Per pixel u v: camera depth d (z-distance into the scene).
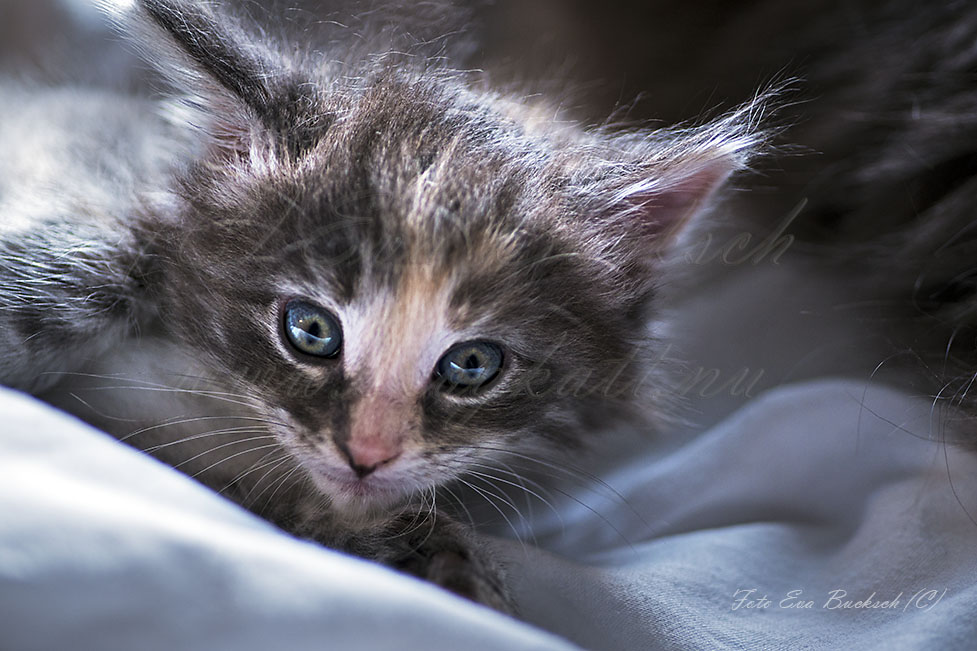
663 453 0.40
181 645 0.27
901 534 0.35
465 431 0.36
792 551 0.36
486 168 0.36
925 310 0.40
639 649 0.33
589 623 0.33
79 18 0.47
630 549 0.37
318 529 0.34
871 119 0.43
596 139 0.39
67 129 0.41
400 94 0.37
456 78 0.40
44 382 0.36
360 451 0.35
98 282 0.37
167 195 0.37
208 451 0.36
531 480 0.38
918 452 0.37
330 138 0.36
